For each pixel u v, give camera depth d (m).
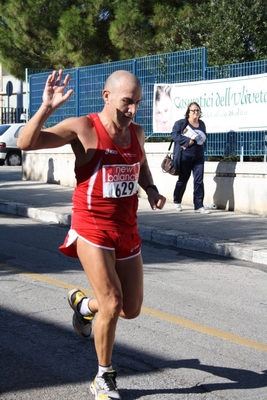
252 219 13.59
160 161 16.53
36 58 29.84
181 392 5.38
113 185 5.00
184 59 16.14
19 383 5.51
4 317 7.36
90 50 27.58
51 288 8.65
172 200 16.27
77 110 19.53
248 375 5.78
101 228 4.99
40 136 4.83
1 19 31.28
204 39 20.73
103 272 4.92
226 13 19.39
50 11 28.66
